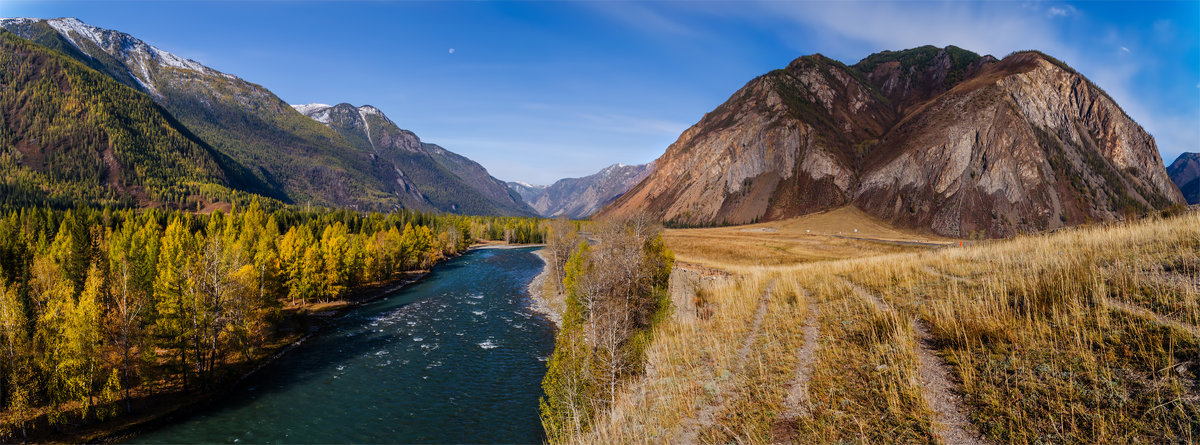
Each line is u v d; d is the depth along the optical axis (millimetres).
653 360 24641
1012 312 15148
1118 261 16453
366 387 40531
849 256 84750
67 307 35312
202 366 39406
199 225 139625
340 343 52750
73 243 59312
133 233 90188
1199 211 20766
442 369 44812
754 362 18469
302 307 67000
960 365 13070
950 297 18625
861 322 19391
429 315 66375
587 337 35031
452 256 146375
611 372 27219
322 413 35781
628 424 17172
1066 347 12203
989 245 33031
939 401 11820
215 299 40844
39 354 33562
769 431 12789
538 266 122688
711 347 22391
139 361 40062
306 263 67562
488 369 44875
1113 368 10797
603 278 43281
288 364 46031
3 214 164125
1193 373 9633
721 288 39500
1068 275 15633
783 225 192375
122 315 38844
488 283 94000
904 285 23562
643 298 43875
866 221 195375
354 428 33562
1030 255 21078
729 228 194875
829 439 11633
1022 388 11250
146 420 33969
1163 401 9297
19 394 31531
